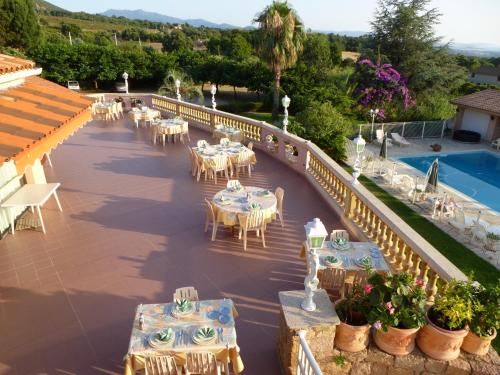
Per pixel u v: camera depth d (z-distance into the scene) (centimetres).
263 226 866
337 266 667
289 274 774
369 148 2823
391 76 3547
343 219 990
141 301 689
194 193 1178
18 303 681
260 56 3000
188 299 588
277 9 2798
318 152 1202
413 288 510
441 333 488
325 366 518
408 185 1944
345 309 519
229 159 1279
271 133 1567
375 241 829
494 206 1853
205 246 873
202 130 2020
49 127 830
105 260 813
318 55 4306
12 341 596
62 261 809
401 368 510
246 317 653
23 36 5097
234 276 765
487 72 6328
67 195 1152
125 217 1012
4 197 933
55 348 584
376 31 3994
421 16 3744
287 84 3878
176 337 498
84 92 4391
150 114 2034
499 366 499
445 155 2694
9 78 955
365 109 3650
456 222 1493
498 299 499
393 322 484
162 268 788
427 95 3712
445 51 3819
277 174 1366
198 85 4638
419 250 640
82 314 655
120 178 1305
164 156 1559
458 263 1272
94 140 1789
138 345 487
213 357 472
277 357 569
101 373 541
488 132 2944
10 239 895
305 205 1107
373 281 513
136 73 4419
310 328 491
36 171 1066
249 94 4944
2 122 794
